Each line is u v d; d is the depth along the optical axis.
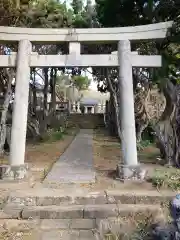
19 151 6.96
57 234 4.69
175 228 3.84
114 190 6.04
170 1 8.70
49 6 13.54
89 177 7.10
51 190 6.02
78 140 17.02
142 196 5.66
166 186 6.20
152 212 5.23
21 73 7.12
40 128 17.09
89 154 11.37
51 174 7.46
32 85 17.05
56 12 13.95
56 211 5.20
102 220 5.08
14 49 11.61
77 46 7.27
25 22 11.84
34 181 6.84
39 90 23.97
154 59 7.26
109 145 14.59
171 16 9.17
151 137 14.64
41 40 7.26
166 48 8.81
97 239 4.55
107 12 10.69
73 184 6.52
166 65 8.52
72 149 12.94
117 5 10.19
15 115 7.03
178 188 6.11
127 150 6.90
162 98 11.93
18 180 6.62
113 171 7.78
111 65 7.23
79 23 15.20
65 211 5.20
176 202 3.78
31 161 9.66
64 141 16.41
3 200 5.55
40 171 8.04
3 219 5.15
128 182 6.52
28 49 7.23
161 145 8.66
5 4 9.77
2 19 10.39
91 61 7.23
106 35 7.20
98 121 31.30
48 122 20.27
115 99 13.94
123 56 7.14
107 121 24.22
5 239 4.49
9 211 5.26
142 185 6.38
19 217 5.20
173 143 8.19
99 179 6.98
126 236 4.59
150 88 12.19
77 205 5.47
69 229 4.87
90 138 18.31
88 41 7.26
